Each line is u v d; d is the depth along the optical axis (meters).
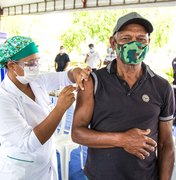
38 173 1.33
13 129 1.12
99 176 0.99
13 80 1.25
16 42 1.17
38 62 1.27
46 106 1.39
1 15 9.12
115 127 0.95
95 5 6.08
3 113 1.13
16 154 1.24
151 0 4.96
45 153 1.31
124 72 0.98
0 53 1.21
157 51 6.51
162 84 1.00
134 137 0.90
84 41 8.46
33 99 1.34
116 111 0.95
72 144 2.26
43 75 1.49
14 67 1.21
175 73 4.45
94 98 0.98
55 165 1.45
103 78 0.98
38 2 7.69
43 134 1.09
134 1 5.26
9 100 1.17
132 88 0.96
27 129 1.14
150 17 6.53
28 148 1.11
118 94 0.95
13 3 8.56
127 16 0.93
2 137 1.19
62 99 1.09
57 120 1.10
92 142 0.95
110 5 5.74
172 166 1.08
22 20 9.55
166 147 1.06
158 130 1.05
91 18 8.12
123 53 0.95
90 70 1.04
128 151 0.92
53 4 7.24
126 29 0.94
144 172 0.98
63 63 6.98
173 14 6.34
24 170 1.26
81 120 1.00
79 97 1.00
